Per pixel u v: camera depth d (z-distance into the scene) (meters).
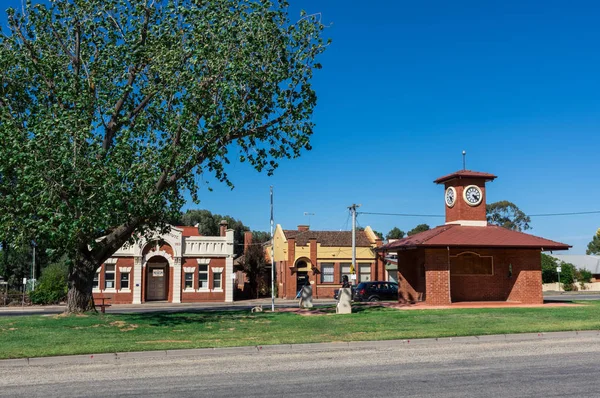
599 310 24.36
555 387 9.97
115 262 48.22
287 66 21.73
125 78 22.22
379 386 10.18
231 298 50.72
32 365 12.88
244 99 21.42
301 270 53.84
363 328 18.36
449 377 10.95
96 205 18.64
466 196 30.78
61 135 18.14
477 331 17.31
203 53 20.31
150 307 43.41
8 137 18.12
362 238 55.94
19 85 21.55
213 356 14.02
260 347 14.88
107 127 22.03
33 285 51.09
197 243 50.59
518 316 21.88
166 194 21.64
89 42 22.73
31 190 17.89
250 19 21.20
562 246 29.14
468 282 30.97
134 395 9.61
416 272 32.31
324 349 15.01
